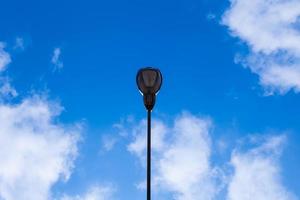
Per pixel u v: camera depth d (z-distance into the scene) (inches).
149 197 476.7
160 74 505.4
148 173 483.5
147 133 494.6
